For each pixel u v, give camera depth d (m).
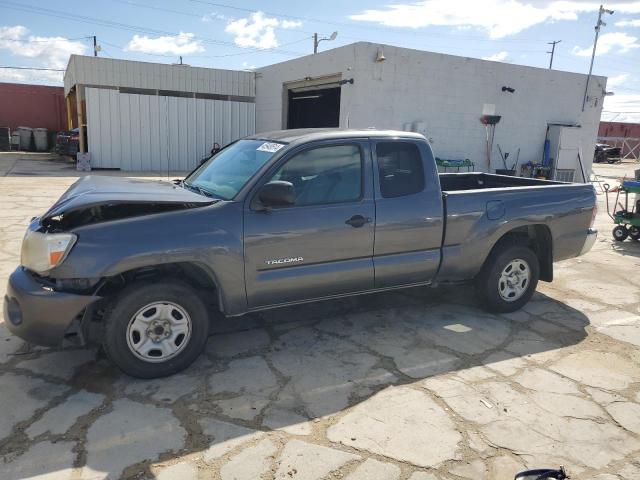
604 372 4.15
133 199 3.61
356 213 4.32
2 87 30.52
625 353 4.53
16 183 14.35
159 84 20.52
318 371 4.01
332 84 16.55
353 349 4.42
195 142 20.73
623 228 9.20
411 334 4.78
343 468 2.89
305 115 20.17
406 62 15.66
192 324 3.84
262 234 3.94
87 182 4.30
